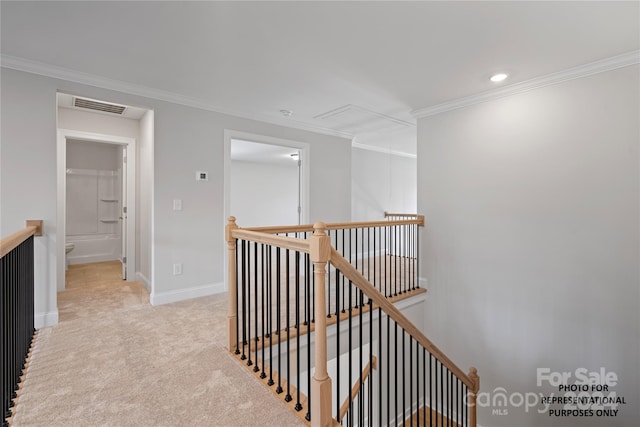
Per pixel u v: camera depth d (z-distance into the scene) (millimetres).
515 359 3168
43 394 1688
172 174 3309
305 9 1894
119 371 1929
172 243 3314
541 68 2680
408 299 3676
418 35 2176
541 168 2945
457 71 2744
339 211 4984
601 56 2467
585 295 2727
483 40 2244
